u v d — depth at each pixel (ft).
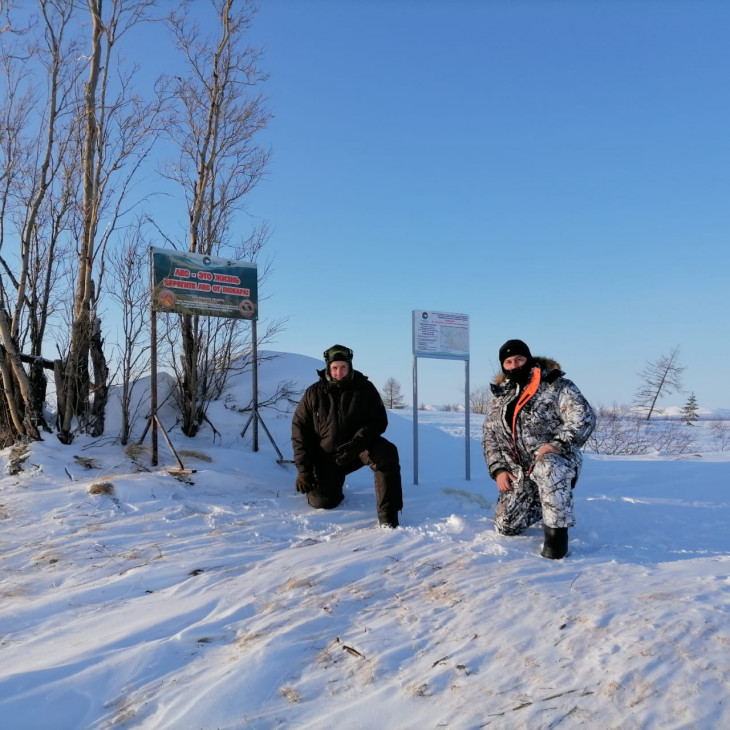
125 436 24.44
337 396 17.54
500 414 14.85
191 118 30.55
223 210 31.68
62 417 24.81
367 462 16.81
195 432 26.89
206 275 23.77
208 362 27.71
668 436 53.42
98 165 25.54
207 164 29.94
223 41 30.27
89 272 25.23
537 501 14.58
